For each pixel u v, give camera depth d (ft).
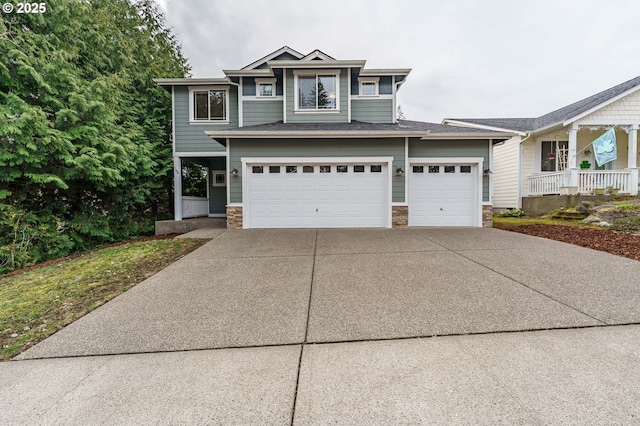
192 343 8.92
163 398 6.52
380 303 11.52
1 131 22.07
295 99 34.81
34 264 24.02
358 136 29.43
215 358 8.10
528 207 42.86
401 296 12.16
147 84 42.19
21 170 24.94
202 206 44.04
